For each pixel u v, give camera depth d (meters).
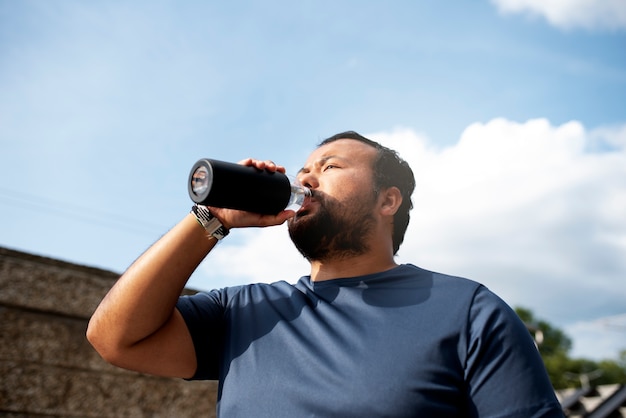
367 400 1.19
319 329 1.38
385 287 1.46
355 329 1.34
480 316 1.30
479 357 1.25
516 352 1.25
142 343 1.48
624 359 35.72
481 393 1.22
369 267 1.60
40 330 3.68
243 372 1.39
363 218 1.60
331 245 1.59
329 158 1.68
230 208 1.37
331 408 1.21
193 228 1.44
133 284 1.42
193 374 1.58
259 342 1.43
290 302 1.52
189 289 4.45
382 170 1.70
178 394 4.07
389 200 1.70
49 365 3.64
